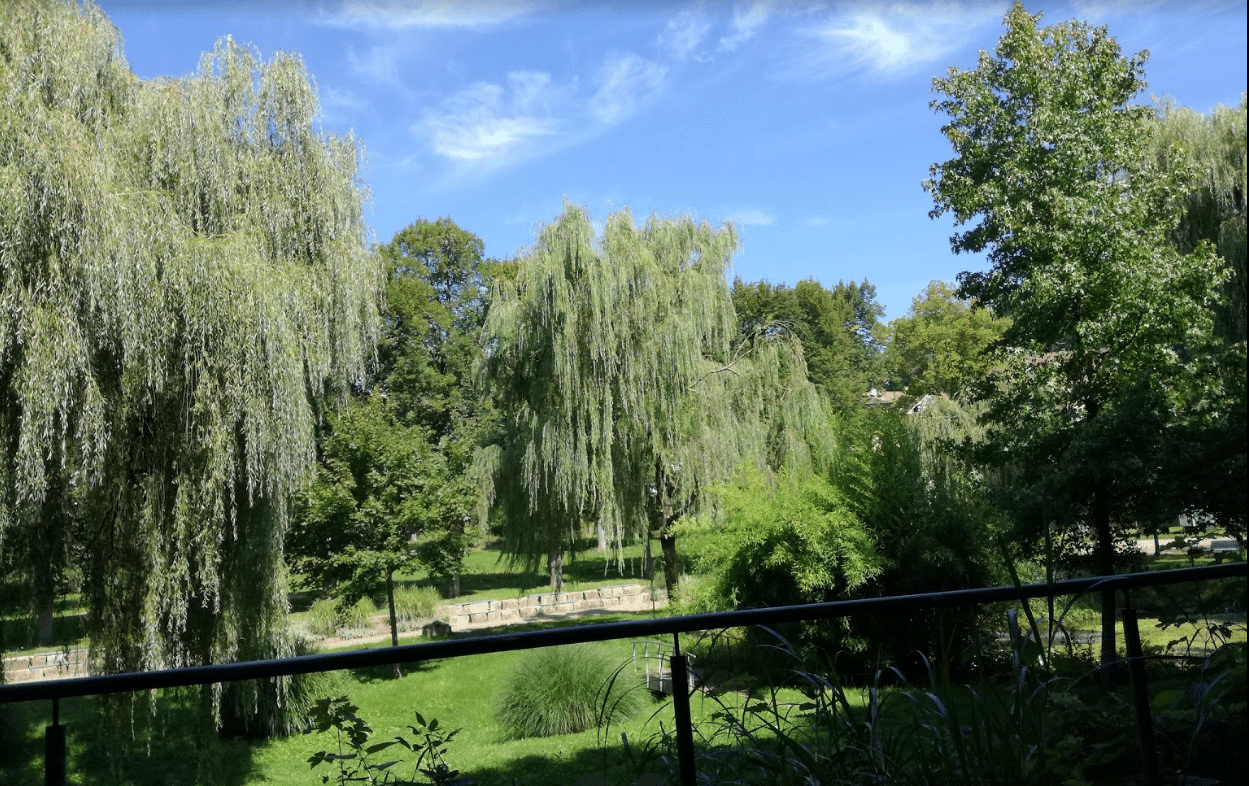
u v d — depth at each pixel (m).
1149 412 9.70
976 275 13.51
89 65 10.76
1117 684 2.05
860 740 2.06
